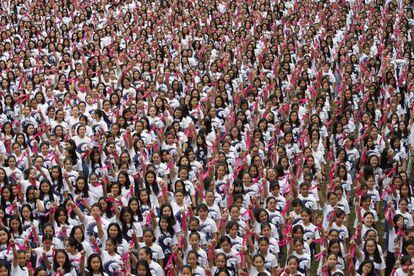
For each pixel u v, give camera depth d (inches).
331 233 775.1
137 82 1311.5
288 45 1466.5
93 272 712.4
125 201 879.1
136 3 1770.4
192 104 1173.7
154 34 1557.6
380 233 925.2
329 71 1353.3
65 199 852.6
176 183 863.1
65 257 719.1
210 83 1284.4
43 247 758.5
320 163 1019.3
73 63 1419.8
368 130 1056.8
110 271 740.7
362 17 1647.4
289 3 1792.6
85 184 884.6
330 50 1488.7
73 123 1113.4
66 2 1754.4
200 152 1042.7
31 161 979.3
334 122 1095.0
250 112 1165.7
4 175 894.4
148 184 878.4
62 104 1141.1
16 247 752.3
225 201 888.9
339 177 905.5
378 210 946.7
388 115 1163.9
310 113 1149.7
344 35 1547.7
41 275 690.2
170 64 1334.9
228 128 1110.4
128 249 767.1
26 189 873.5
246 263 735.7
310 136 1045.2
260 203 885.2
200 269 730.2
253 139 1040.2
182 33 1539.1
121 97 1226.6
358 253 764.0
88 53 1456.7
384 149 996.6
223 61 1373.0
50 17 1646.2
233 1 1758.1
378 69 1412.4
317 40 1517.0
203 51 1451.8
